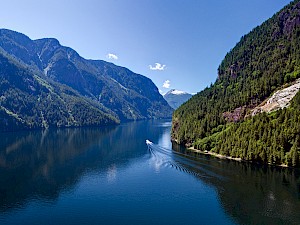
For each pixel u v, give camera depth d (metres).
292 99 157.12
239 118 185.62
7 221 83.50
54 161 160.75
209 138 179.38
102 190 109.12
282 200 93.50
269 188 104.56
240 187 107.12
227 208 89.44
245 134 151.62
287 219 80.50
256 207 88.94
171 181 118.75
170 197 100.62
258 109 181.00
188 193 104.00
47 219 84.56
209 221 81.38
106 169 141.12
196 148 186.62
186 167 139.88
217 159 154.25
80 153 185.75
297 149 129.50
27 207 93.44
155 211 89.06
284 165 132.00
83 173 133.62
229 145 157.25
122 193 105.50
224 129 185.25
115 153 185.00
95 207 92.94
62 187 113.19
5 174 132.50
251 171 127.31
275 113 157.88
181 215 85.75
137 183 117.00
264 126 146.50
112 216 86.12
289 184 108.19
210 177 121.19
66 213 88.62
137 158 167.50
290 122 139.75
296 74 191.12
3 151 191.75
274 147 136.50
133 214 87.19
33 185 115.88
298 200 93.19
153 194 103.88
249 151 143.75
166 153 177.88
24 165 150.62
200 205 92.81
